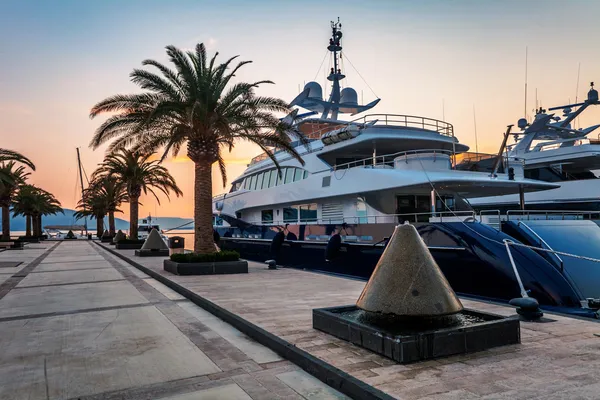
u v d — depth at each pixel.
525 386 3.99
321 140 20.09
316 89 29.83
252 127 16.56
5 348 5.85
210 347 5.87
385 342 4.89
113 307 8.94
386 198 16.23
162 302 9.56
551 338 5.68
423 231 13.06
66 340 6.25
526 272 10.94
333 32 30.41
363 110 31.19
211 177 16.39
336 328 5.84
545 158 25.52
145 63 15.62
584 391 3.86
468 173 15.16
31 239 49.97
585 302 10.66
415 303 5.26
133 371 4.88
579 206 23.72
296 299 9.02
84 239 67.12
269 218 23.16
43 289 11.66
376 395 3.76
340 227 16.36
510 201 26.08
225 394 4.20
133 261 19.83
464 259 11.97
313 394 4.19
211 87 15.71
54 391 4.30
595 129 31.28
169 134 17.14
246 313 7.50
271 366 5.05
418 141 18.25
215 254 15.14
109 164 31.75
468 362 4.70
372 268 14.88
